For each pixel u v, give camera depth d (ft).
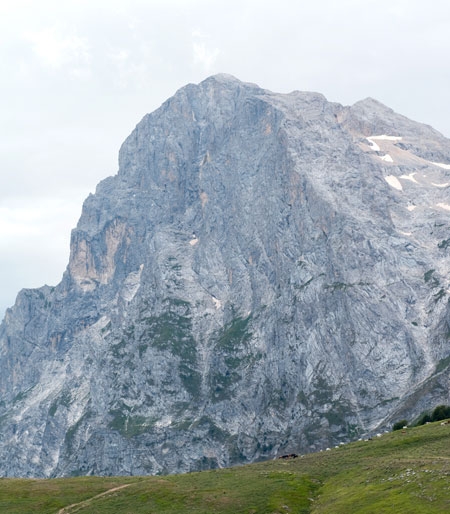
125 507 592.19
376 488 521.65
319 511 519.60
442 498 460.96
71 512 597.93
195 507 568.41
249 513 546.67
